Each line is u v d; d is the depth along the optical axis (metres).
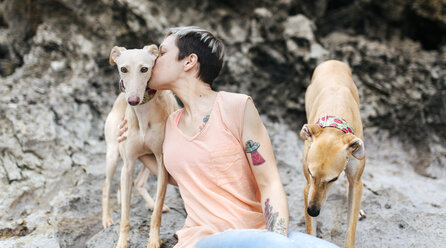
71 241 3.24
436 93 5.25
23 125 4.41
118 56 2.48
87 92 5.17
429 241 3.06
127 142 2.77
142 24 5.52
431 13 6.18
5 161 4.07
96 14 5.64
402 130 5.10
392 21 6.36
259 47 5.65
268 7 5.96
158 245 2.75
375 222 3.31
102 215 3.52
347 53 5.69
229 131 2.08
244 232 1.82
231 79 5.54
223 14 5.96
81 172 4.14
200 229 2.01
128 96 2.31
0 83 5.21
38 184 3.95
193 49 2.19
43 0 5.68
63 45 5.64
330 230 3.26
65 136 4.51
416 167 4.63
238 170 2.08
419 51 6.08
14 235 3.29
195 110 2.17
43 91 5.10
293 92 5.50
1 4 6.34
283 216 1.97
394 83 5.41
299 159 4.57
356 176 2.80
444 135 5.05
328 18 6.53
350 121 2.88
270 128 5.21
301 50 5.48
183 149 2.11
